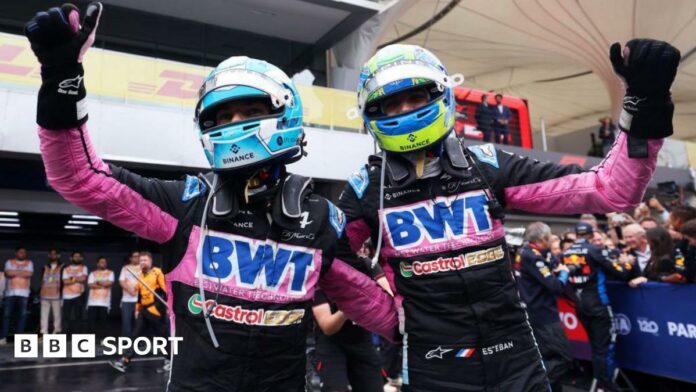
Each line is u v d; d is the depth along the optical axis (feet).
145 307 20.21
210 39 37.88
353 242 6.04
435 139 5.52
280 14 36.70
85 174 4.15
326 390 9.23
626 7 53.98
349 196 6.12
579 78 77.41
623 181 4.78
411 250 5.54
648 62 4.09
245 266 4.61
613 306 14.39
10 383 18.01
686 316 12.39
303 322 4.81
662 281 13.07
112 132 23.56
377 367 9.59
